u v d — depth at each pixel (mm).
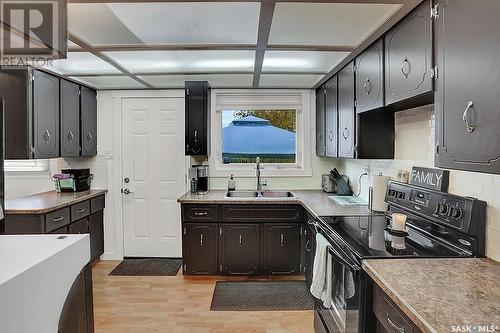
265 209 3508
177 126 4164
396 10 1738
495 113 1120
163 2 1657
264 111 4254
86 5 1691
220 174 4184
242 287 3336
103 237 4184
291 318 2752
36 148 2967
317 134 4062
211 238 3545
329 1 1646
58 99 3328
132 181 4211
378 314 1432
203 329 2574
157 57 2662
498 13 1103
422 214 1974
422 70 1621
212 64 2908
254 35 2170
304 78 3490
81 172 3965
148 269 3840
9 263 1098
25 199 3400
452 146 1372
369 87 2352
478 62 1202
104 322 2668
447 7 1403
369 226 2182
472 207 1586
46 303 1157
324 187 4027
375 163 3100
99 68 3002
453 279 1304
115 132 4168
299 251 3535
